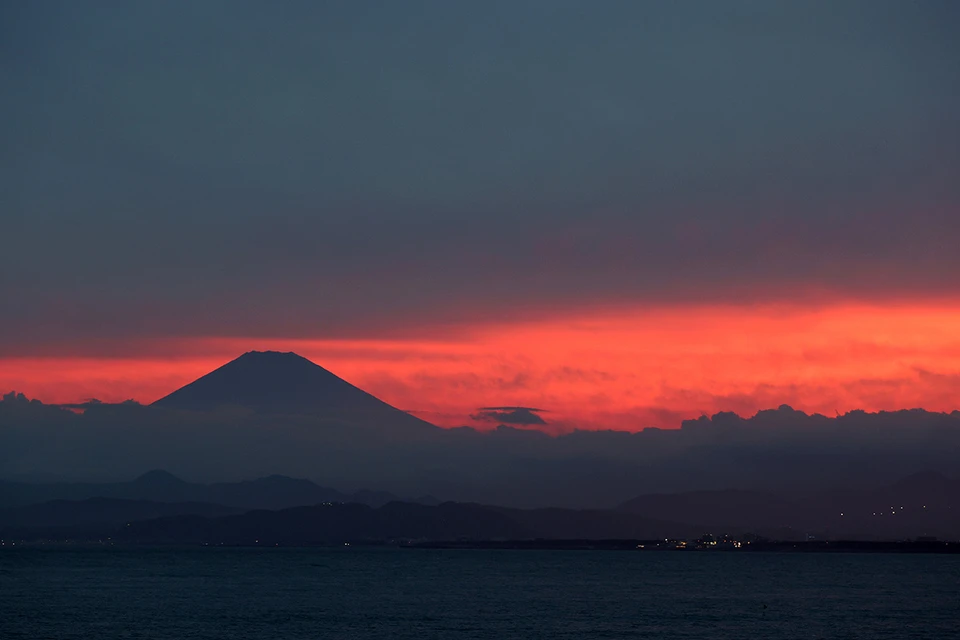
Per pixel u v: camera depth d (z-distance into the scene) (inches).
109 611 7244.1
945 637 5757.9
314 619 6678.2
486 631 5984.3
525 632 5940.0
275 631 5984.3
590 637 5689.0
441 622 6486.2
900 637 5757.9
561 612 7224.4
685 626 6289.4
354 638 5659.5
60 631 5984.3
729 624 6422.2
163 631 5984.3
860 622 6550.2
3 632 5949.8
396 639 5615.2
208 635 5792.3
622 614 7071.9
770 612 7268.7
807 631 6033.5
